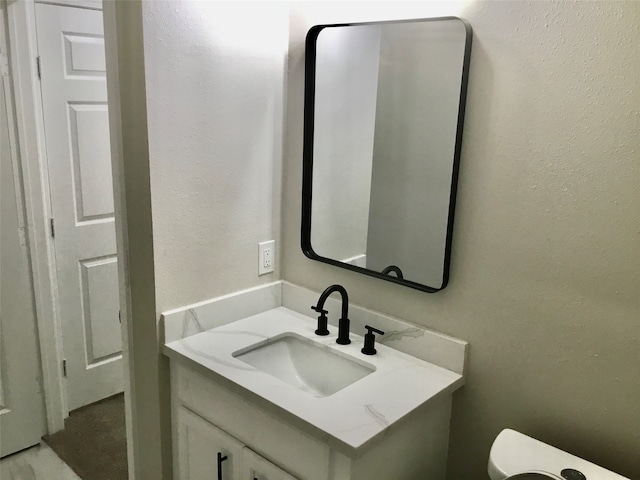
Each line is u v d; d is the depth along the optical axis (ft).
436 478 5.52
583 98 4.25
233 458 5.39
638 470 4.45
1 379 8.16
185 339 5.86
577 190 4.40
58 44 8.10
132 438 6.34
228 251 6.14
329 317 6.33
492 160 4.80
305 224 6.30
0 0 7.29
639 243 4.17
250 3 5.69
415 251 5.41
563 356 4.70
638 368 4.33
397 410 4.68
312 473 4.68
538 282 4.73
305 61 5.93
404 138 5.29
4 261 7.86
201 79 5.48
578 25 4.20
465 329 5.25
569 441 4.79
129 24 4.97
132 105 5.17
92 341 9.41
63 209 8.59
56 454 8.38
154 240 5.45
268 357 6.00
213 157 5.76
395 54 5.22
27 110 7.73
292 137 6.31
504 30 4.56
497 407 5.18
